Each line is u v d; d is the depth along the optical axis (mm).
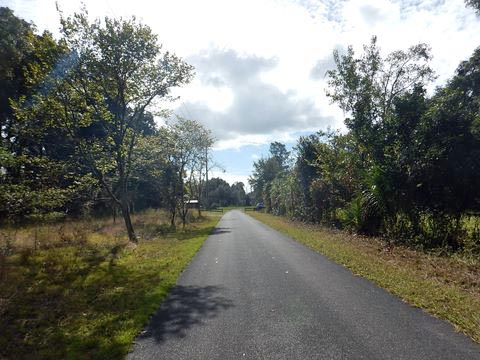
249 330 5191
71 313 6344
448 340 4641
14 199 12594
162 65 17688
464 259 9594
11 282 8375
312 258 11062
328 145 21625
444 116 11570
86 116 17172
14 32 22531
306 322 5414
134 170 21969
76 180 18438
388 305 6117
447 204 11648
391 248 12047
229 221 34812
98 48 16109
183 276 9148
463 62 23578
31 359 4559
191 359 4363
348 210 17531
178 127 27844
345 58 18812
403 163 12812
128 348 4738
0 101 23578
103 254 12516
